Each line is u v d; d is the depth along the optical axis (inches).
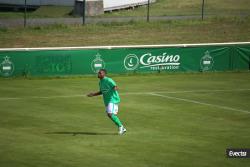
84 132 2704.2
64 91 3725.4
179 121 2967.5
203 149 2453.2
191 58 4525.1
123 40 5757.9
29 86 3880.4
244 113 3189.0
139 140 2576.3
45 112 3112.7
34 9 7741.1
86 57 4279.0
